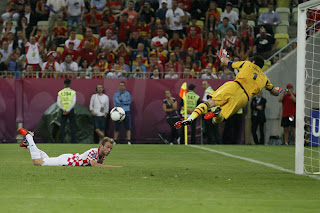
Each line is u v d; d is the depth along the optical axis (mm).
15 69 81500
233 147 62000
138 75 75375
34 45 82125
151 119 73812
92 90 73250
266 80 33750
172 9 87938
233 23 89000
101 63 79312
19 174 29062
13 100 73375
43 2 93000
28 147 34188
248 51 82188
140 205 19078
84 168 32562
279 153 52625
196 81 73312
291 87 69875
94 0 93438
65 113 70062
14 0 93938
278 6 93375
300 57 32281
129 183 25891
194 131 72125
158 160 42531
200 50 82938
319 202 20453
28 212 17391
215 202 20062
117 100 71812
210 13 88625
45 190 22922
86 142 71875
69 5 90875
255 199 21047
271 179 28891
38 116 73312
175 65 78125
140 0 90875
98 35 89125
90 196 21234
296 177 30156
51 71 76625
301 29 32344
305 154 53312
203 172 32406
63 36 87625
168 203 19641
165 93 72625
